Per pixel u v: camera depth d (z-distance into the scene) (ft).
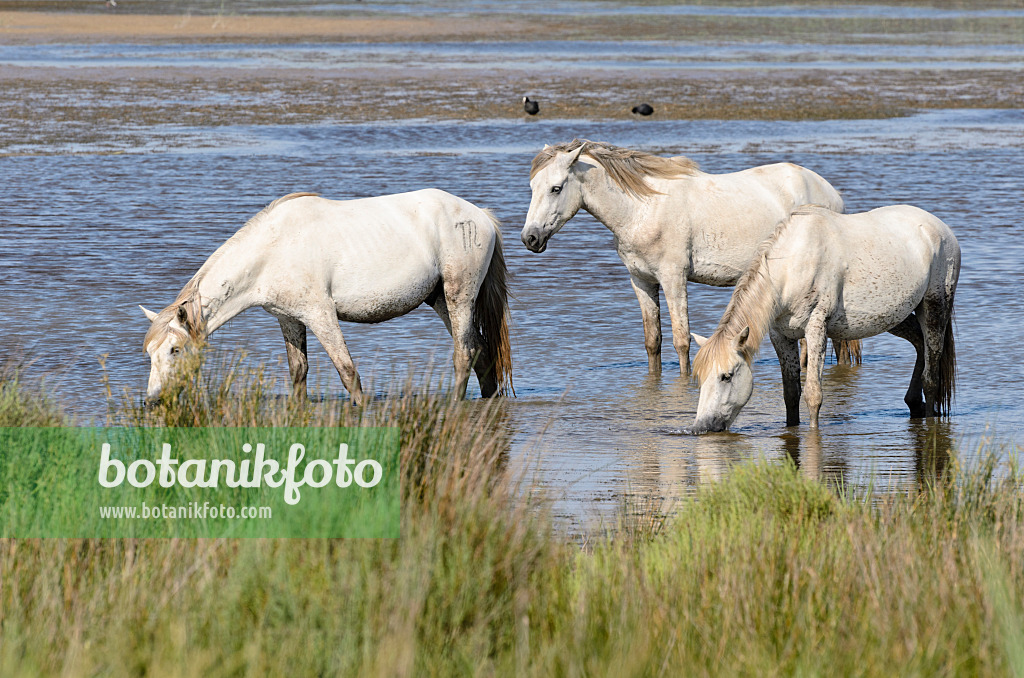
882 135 170.60
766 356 67.26
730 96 216.54
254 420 35.76
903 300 51.01
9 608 23.72
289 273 49.96
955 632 23.79
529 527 28.60
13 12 452.35
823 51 328.70
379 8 539.70
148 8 501.97
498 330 56.49
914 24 453.58
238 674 21.59
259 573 24.44
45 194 114.21
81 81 228.02
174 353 45.91
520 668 22.17
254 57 292.61
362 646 22.16
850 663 22.91
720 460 45.11
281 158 141.69
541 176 60.54
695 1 633.61
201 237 94.53
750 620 24.91
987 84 244.22
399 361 60.85
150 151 146.00
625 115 191.42
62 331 65.21
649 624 24.17
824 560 28.40
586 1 632.38
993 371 59.47
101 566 26.68
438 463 32.68
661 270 61.26
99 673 21.58
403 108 195.93
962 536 30.89
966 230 98.48
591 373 60.90
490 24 436.76
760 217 61.77
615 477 42.65
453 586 24.50
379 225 51.98
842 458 45.50
